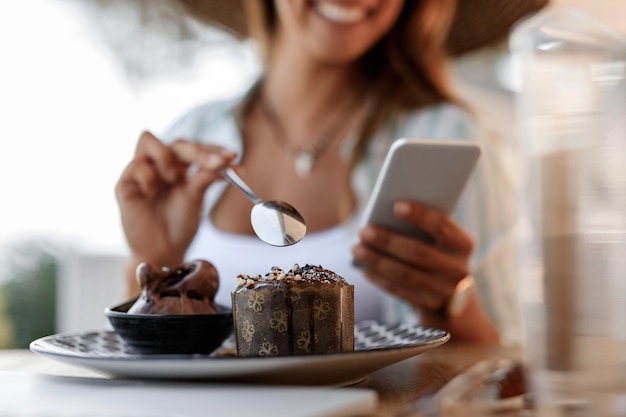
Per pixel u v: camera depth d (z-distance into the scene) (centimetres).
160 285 58
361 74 133
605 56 38
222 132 136
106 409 40
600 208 38
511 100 199
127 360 46
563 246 38
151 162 93
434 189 73
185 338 55
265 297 51
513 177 127
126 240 96
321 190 127
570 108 38
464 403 41
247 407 39
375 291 118
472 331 96
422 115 129
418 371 59
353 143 126
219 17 157
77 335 63
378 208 77
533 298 39
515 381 47
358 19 121
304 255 120
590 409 38
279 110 134
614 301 38
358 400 40
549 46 39
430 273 84
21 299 232
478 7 140
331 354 45
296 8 123
